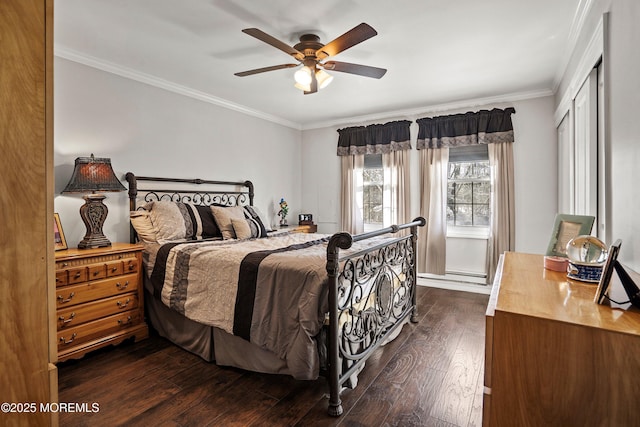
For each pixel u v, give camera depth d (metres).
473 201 4.34
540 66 3.14
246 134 4.62
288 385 2.10
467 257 4.36
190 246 2.69
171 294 2.57
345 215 5.12
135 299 2.75
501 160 4.02
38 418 0.62
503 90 3.83
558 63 3.07
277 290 2.03
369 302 2.33
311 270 1.95
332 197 5.36
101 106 3.06
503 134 3.99
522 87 3.73
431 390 2.03
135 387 2.08
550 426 0.87
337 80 3.51
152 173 3.49
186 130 3.82
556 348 0.86
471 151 4.33
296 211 5.56
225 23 2.38
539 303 1.00
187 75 3.39
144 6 2.17
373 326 2.33
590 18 2.10
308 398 1.96
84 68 2.94
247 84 3.66
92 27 2.43
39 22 0.61
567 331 0.85
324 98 4.13
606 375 0.81
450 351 2.54
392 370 2.26
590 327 0.82
